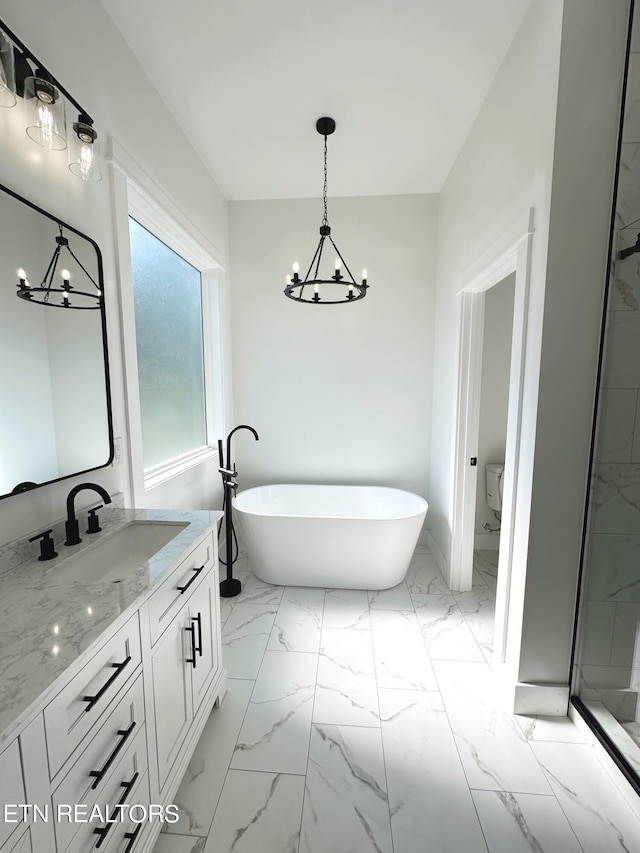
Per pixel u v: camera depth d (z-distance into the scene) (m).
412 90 1.93
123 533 1.43
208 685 1.50
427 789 1.29
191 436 2.88
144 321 2.23
